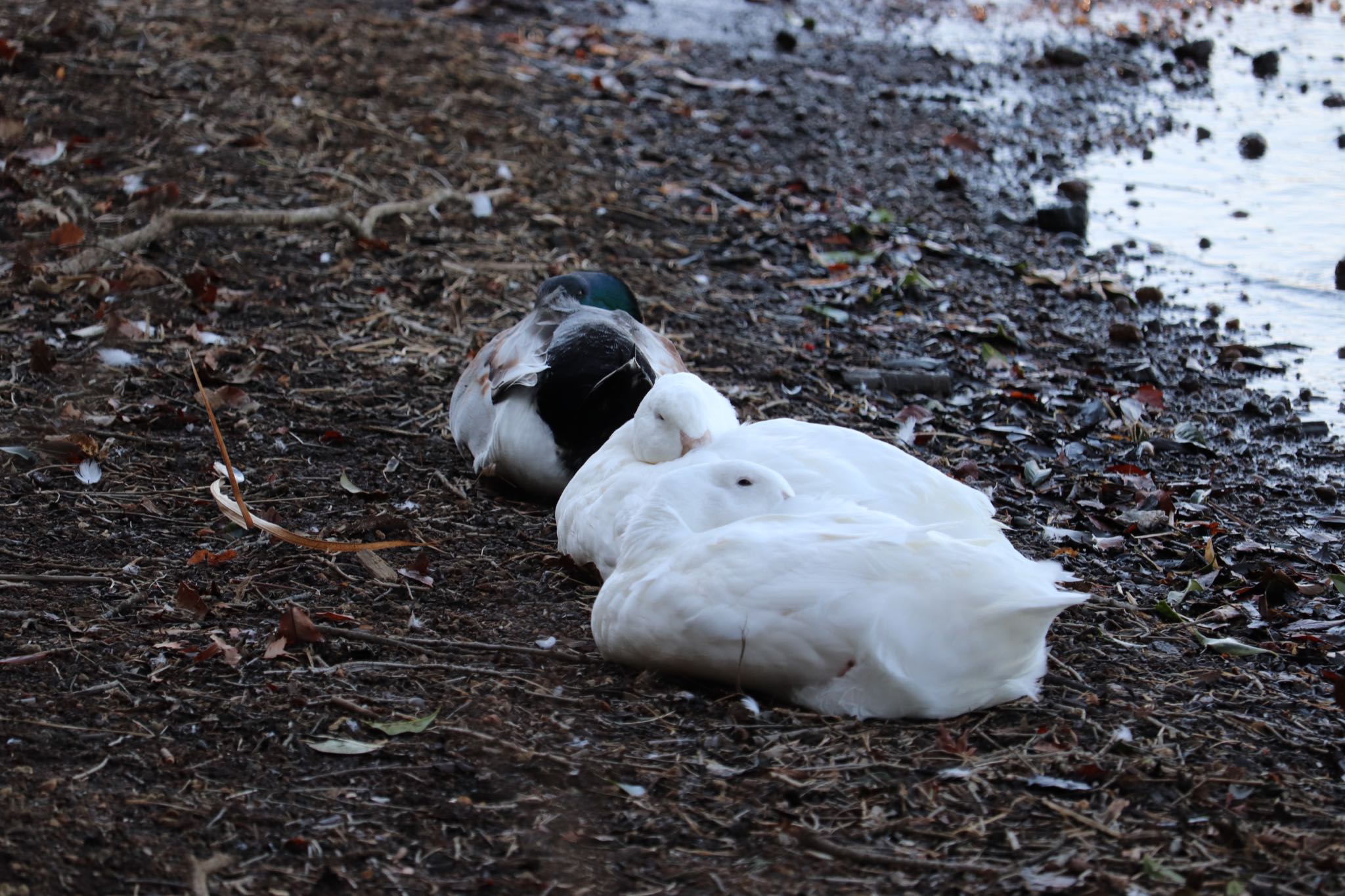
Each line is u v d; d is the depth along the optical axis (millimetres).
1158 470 7180
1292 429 7719
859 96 14109
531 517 6238
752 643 4402
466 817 3945
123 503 6016
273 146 10719
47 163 9969
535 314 6734
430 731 4367
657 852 3803
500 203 10367
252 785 4055
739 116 13234
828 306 9227
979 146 12727
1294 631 5367
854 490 5020
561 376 6109
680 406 5402
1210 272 10148
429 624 5148
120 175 9883
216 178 10000
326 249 9305
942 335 8883
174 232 9172
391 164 10781
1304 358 8734
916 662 4328
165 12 13250
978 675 4395
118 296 8273
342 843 3812
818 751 4250
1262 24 17297
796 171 11914
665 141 12312
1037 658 4551
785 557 4426
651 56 14891
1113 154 12672
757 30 16484
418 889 3645
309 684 4621
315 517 6055
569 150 11727
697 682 4688
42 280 8227
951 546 4387
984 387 8156
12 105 10688
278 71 12242
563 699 4574
